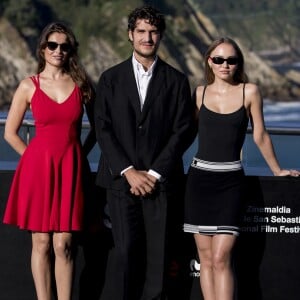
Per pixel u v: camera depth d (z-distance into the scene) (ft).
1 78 173.17
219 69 18.20
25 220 17.94
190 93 18.39
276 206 19.25
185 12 197.98
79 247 19.17
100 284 19.20
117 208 18.08
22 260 19.16
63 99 18.03
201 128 18.25
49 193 17.88
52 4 184.65
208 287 18.39
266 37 211.61
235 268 19.33
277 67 208.13
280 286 19.40
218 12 207.51
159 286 18.16
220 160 18.08
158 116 18.01
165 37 189.98
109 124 18.06
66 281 18.24
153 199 18.02
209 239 18.31
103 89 18.17
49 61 18.17
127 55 182.50
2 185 19.01
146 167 17.98
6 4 178.81
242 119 18.11
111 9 186.39
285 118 194.39
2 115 21.72
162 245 18.10
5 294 19.19
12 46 175.83
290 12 216.54
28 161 18.01
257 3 214.48
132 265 18.19
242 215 18.33
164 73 18.17
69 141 18.06
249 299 19.40
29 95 18.15
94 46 183.11
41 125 18.01
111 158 17.79
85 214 18.26
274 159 18.76
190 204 18.30
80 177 18.11
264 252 19.34
